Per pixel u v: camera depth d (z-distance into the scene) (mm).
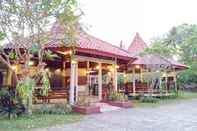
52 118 11109
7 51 12602
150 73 22922
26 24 10938
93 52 15117
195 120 11219
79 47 14102
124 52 19391
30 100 11500
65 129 9016
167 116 12391
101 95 17281
